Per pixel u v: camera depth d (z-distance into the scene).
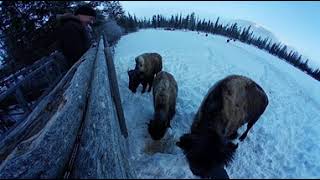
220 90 3.96
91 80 5.18
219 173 3.37
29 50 11.23
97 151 3.58
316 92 9.51
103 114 4.02
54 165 3.76
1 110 8.04
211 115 3.86
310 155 4.88
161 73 4.96
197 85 7.37
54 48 11.55
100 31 10.80
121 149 3.66
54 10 11.93
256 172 4.02
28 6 11.34
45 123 4.76
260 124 5.68
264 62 12.70
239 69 10.07
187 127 4.90
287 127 5.90
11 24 10.94
